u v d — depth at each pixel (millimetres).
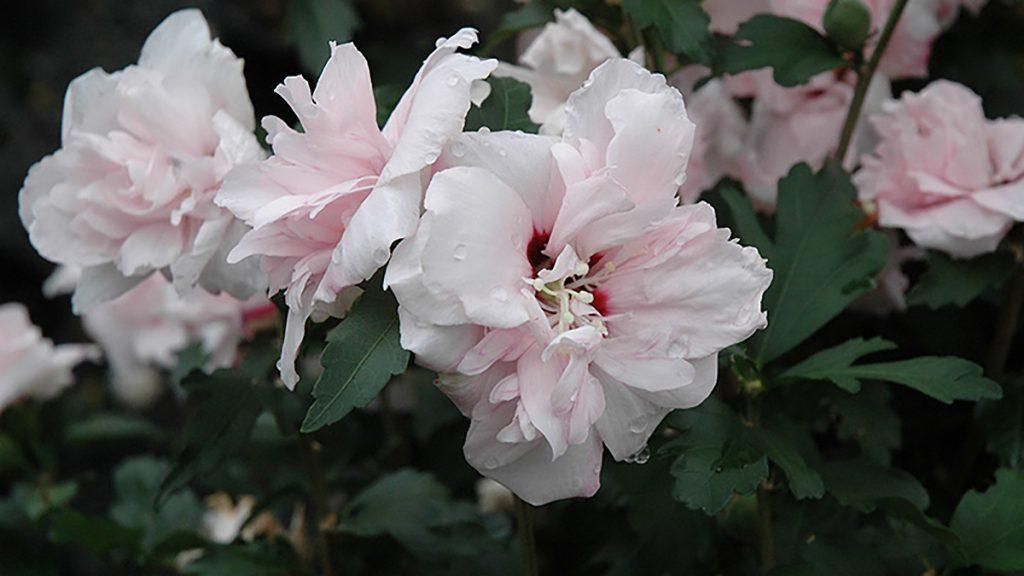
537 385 544
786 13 743
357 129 560
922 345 786
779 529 690
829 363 628
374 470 829
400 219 536
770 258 662
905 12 746
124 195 640
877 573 651
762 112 771
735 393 712
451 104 544
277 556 735
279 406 714
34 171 655
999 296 787
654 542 667
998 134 712
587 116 557
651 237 555
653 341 550
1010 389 732
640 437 560
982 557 635
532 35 817
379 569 757
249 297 633
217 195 565
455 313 537
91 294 657
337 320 634
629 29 757
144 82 639
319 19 797
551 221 558
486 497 813
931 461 790
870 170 736
